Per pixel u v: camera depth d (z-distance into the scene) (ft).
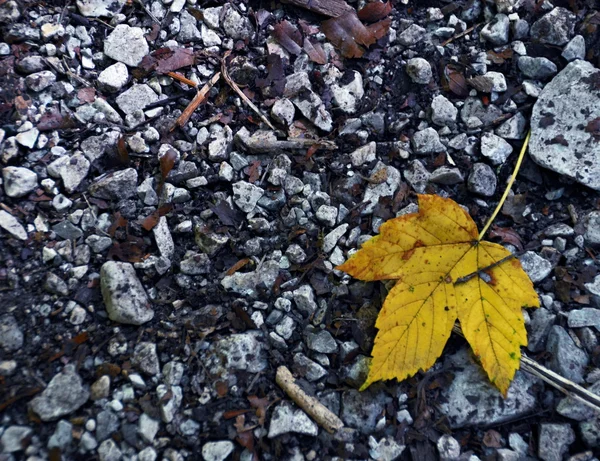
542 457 1.07
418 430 1.08
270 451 1.05
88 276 1.13
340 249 1.19
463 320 1.08
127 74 1.25
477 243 1.12
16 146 1.16
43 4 1.26
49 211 1.16
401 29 1.34
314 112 1.26
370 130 1.28
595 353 1.12
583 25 1.32
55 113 1.20
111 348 1.09
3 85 1.20
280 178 1.22
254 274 1.16
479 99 1.29
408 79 1.31
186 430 1.05
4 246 1.13
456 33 1.34
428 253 1.11
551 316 1.14
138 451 1.04
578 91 1.23
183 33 1.30
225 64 1.29
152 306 1.13
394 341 1.06
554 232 1.20
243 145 1.24
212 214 1.19
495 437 1.08
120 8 1.29
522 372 1.11
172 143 1.23
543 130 1.23
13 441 1.02
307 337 1.13
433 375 1.11
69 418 1.05
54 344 1.09
